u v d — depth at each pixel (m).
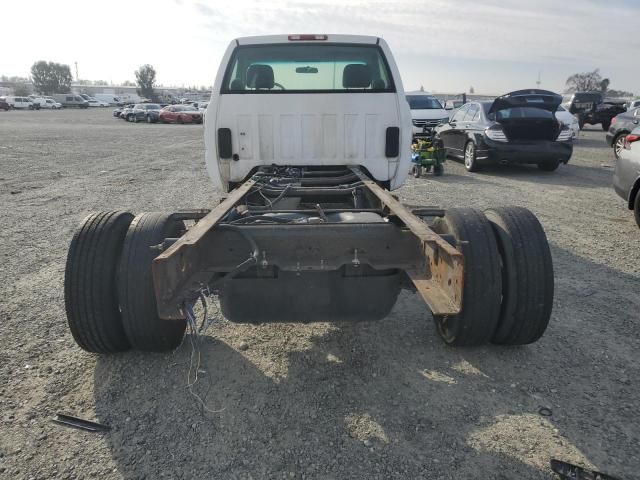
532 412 2.99
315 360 3.57
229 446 2.71
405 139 5.08
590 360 3.57
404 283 3.34
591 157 15.90
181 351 3.68
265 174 4.77
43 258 5.82
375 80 5.21
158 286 2.48
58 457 2.63
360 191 4.39
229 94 4.97
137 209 8.41
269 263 3.02
